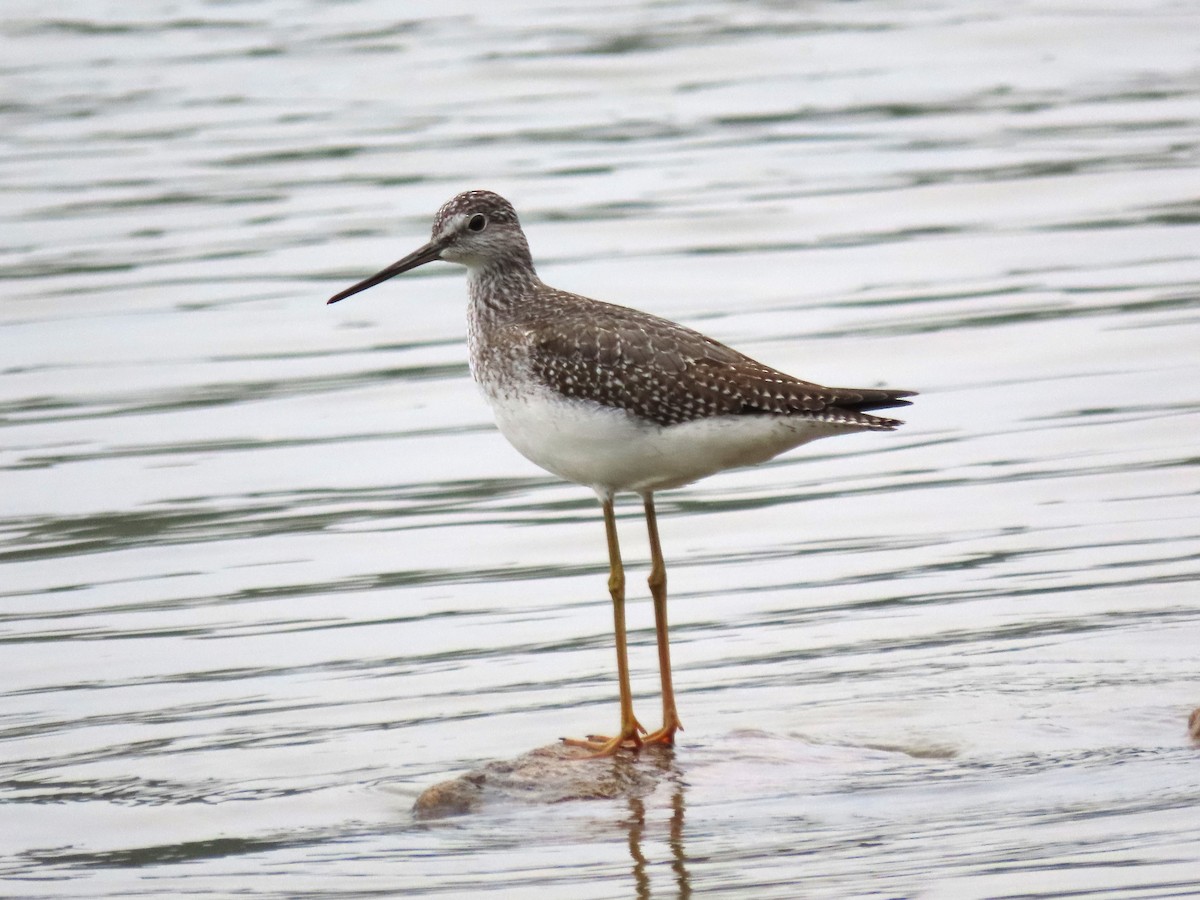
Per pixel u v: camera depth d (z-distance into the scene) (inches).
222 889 361.1
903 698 448.8
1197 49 1204.5
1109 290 822.5
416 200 971.3
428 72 1197.1
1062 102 1112.2
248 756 435.5
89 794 414.9
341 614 541.3
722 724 440.5
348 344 808.9
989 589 531.8
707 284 853.2
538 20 1321.4
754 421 388.5
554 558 593.0
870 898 339.0
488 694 474.6
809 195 966.4
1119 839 357.1
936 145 1042.1
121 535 611.5
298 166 1027.9
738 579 561.9
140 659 506.0
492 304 438.3
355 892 355.6
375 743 442.0
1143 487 613.6
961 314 801.6
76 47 1269.7
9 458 681.6
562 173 1011.9
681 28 1291.8
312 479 665.6
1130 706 431.8
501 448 698.8
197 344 803.4
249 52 1251.2
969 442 673.0
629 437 397.4
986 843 359.9
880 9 1327.5
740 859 359.9
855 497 632.4
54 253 899.4
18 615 542.0
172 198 974.4
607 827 378.3
